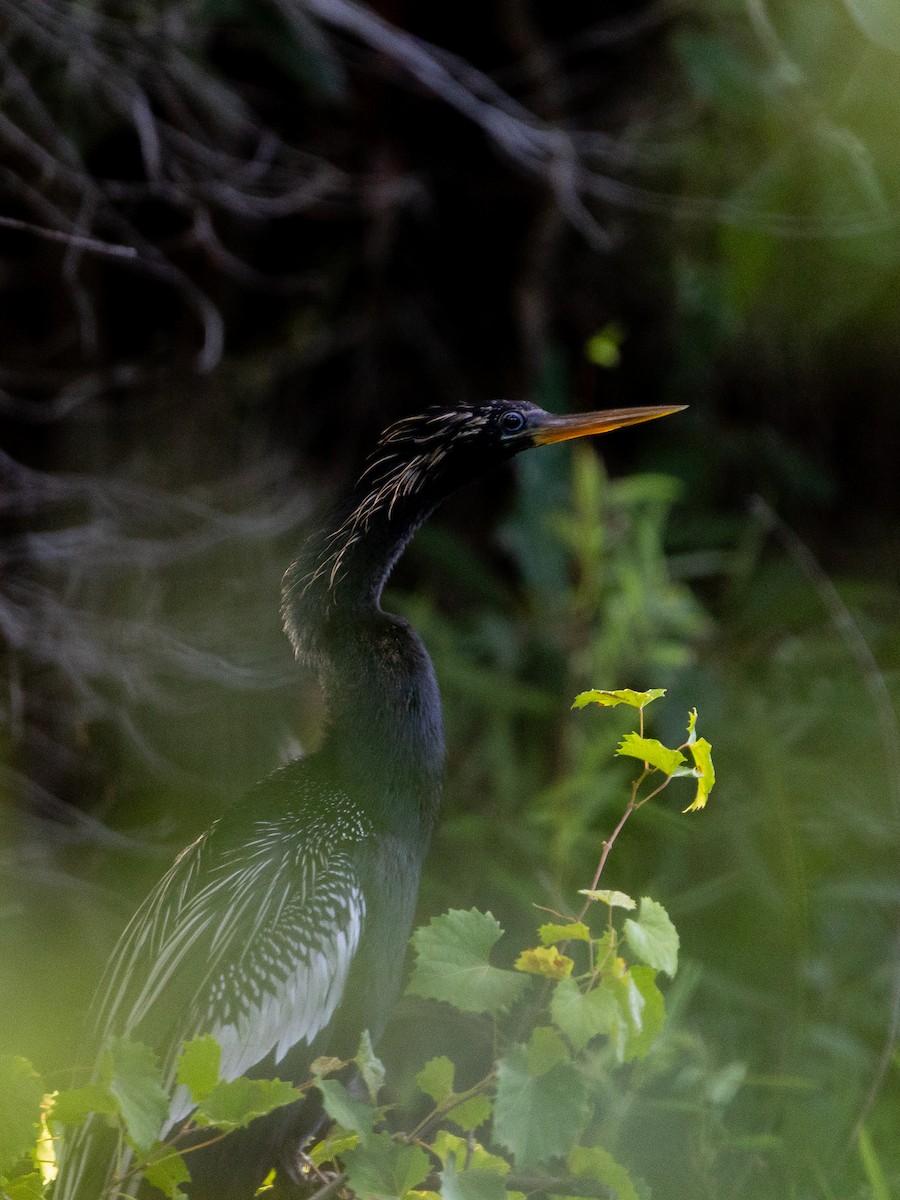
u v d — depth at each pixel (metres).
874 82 12.16
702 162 13.22
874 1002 9.88
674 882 10.45
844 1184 8.05
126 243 11.35
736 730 11.45
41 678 10.32
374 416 13.49
